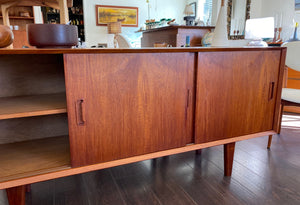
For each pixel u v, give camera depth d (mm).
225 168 1407
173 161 1624
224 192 1262
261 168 1516
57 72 1276
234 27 3717
